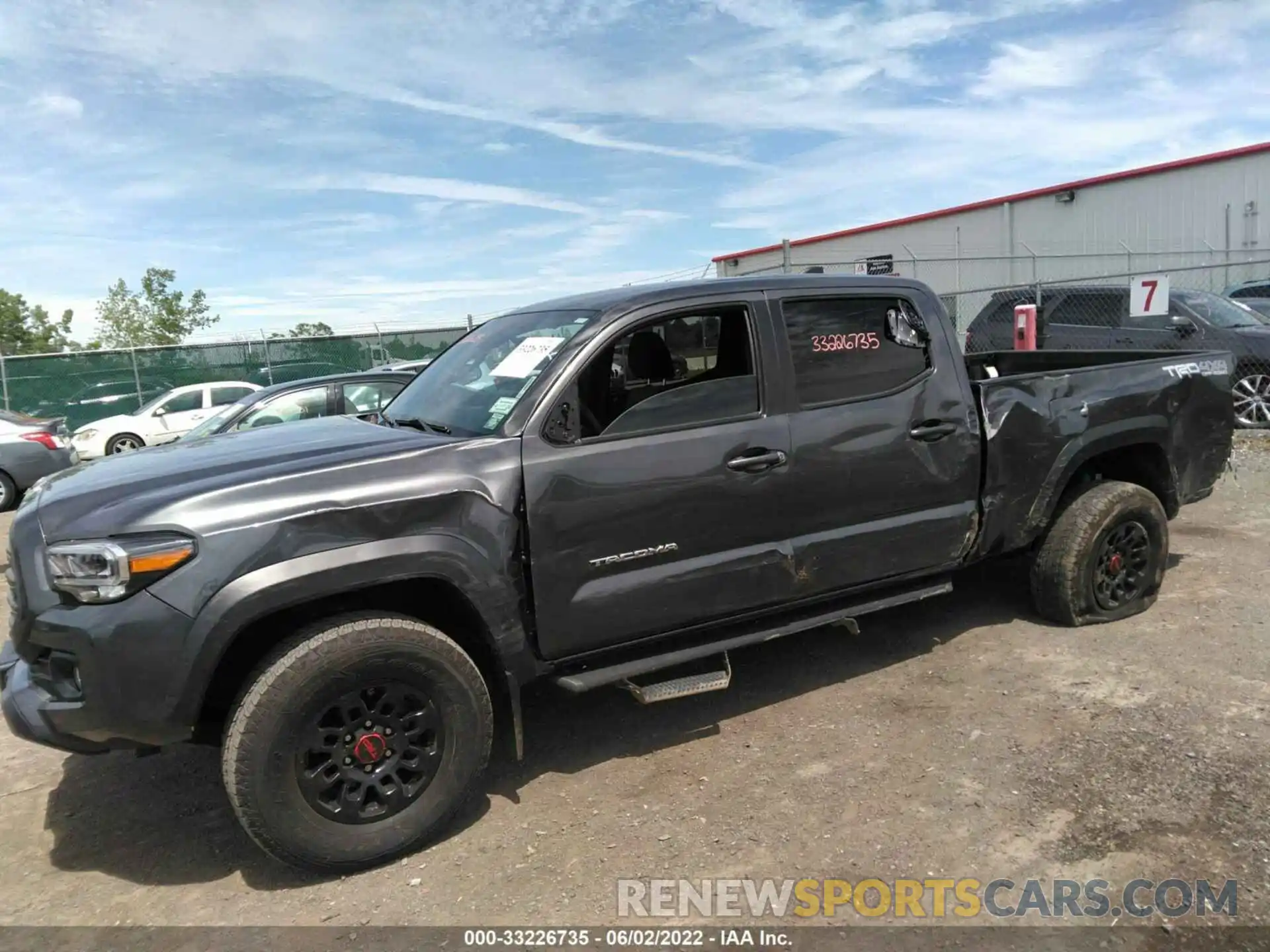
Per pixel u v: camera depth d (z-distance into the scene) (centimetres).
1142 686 392
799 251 3038
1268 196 1942
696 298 361
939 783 328
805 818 312
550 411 327
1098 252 2259
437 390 399
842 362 385
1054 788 319
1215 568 549
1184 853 279
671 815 320
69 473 341
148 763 388
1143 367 472
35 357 1870
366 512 290
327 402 780
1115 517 455
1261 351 1010
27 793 367
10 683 298
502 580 312
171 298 3378
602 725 395
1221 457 507
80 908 288
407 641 292
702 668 397
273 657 280
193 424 1609
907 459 395
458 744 307
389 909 278
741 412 360
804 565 374
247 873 302
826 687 418
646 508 337
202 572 270
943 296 1362
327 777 288
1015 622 478
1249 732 348
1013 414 424
